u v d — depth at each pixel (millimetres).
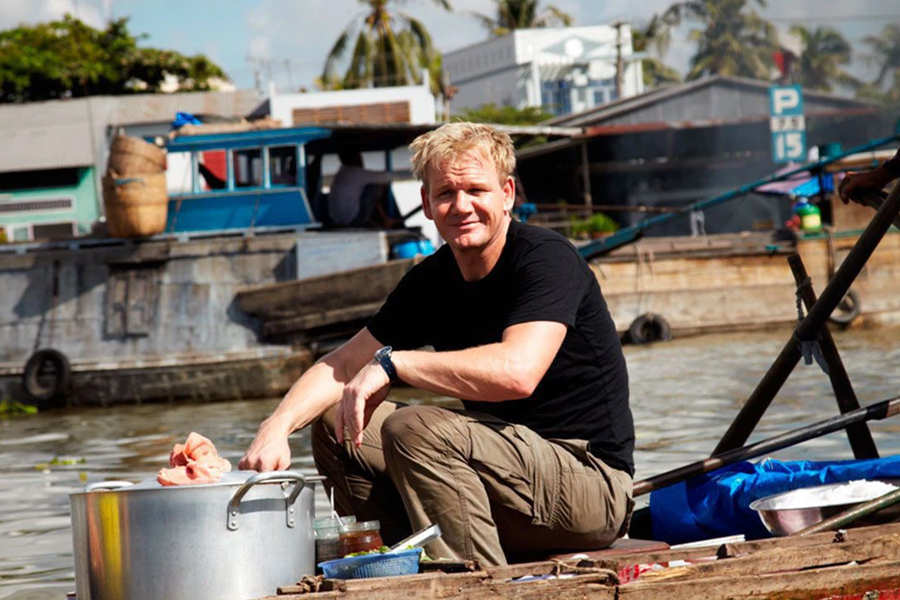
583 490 3777
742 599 3314
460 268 3941
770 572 3443
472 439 3676
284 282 15664
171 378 15898
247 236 16219
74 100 36125
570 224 24234
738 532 4383
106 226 17156
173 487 3186
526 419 3898
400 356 3633
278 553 3314
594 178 29938
